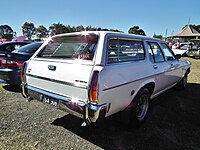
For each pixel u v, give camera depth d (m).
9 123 3.17
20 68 4.70
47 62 2.85
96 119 2.26
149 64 3.39
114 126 3.25
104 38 2.54
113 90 2.46
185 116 3.78
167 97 5.02
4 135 2.79
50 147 2.54
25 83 3.18
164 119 3.62
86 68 2.37
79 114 2.38
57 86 2.65
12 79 4.69
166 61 4.19
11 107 3.89
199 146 2.74
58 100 2.62
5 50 6.50
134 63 2.98
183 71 5.41
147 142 2.79
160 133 3.07
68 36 3.07
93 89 2.25
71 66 2.51
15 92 4.91
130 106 2.98
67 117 3.52
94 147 2.60
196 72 9.29
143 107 3.39
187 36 34.34
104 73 2.31
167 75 4.16
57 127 3.12
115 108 2.63
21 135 2.81
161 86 4.05
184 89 5.84
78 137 2.84
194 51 18.16
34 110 3.79
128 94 2.82
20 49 5.46
